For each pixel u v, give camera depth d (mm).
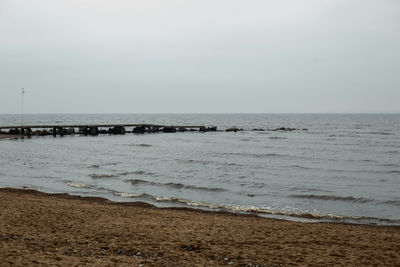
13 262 8070
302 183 24594
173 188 22656
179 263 8719
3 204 15719
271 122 159000
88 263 8328
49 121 162000
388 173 28828
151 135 75062
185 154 41250
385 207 18516
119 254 9383
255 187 23188
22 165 31672
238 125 129375
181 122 155625
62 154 40531
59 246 9812
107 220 13430
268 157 38750
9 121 157000
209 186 23281
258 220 14703
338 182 25078
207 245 10406
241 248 10188
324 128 107000
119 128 78250
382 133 81938
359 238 11852
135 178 25672
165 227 12586
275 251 9945
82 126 74062
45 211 14562
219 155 40312
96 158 37125
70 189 21828
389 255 9781
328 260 9219
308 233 12398
